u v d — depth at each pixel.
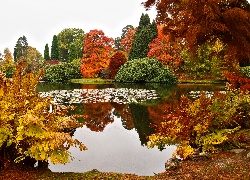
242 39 6.13
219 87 31.30
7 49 51.28
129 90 29.66
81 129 11.70
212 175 5.25
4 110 5.80
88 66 52.84
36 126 5.77
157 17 6.94
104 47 53.28
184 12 6.02
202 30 5.95
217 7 5.74
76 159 7.78
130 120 13.73
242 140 7.30
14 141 5.70
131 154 8.21
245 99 8.34
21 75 6.38
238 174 5.16
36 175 5.74
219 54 8.27
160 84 39.28
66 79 51.62
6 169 5.88
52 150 5.87
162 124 7.59
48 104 6.57
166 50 43.84
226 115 7.25
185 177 5.35
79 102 20.62
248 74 30.67
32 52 64.88
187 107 7.39
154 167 7.13
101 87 35.81
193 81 40.19
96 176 5.74
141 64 43.91
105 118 14.40
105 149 8.77
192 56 7.30
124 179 5.61
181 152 6.75
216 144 7.08
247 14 5.74
